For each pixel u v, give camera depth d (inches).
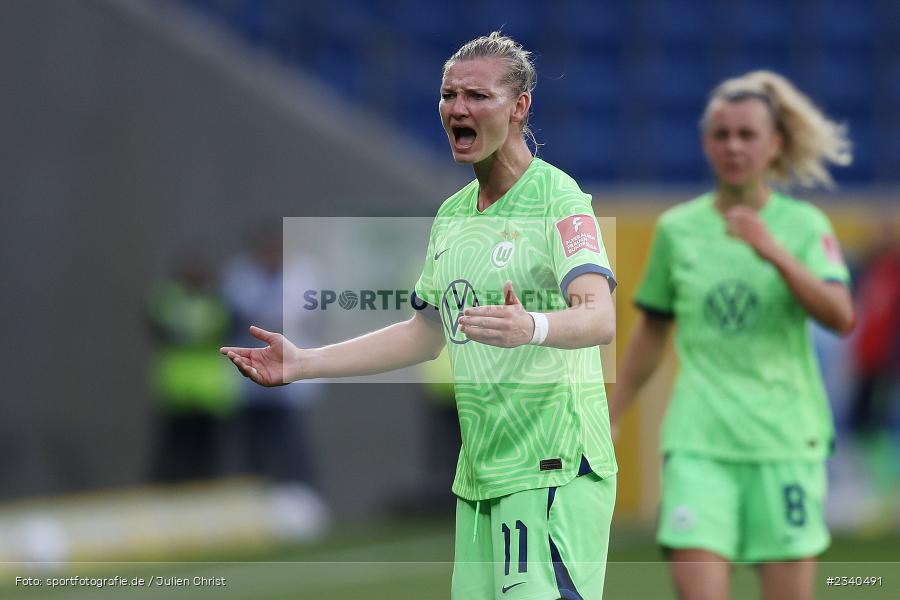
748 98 692.7
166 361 1514.5
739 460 669.9
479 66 510.9
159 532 1354.6
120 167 1608.0
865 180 2182.6
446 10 2215.8
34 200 1599.4
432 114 2087.8
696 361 689.0
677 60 2226.9
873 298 1493.6
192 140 1612.9
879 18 2299.5
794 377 678.5
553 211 510.3
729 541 661.9
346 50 2092.8
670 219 712.4
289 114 1620.3
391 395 1612.9
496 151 521.3
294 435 1535.4
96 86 1611.7
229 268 1598.2
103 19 1616.6
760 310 679.1
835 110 2229.3
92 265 1603.1
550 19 2233.0
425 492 1590.8
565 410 514.6
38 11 1608.0
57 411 1589.6
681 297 697.6
